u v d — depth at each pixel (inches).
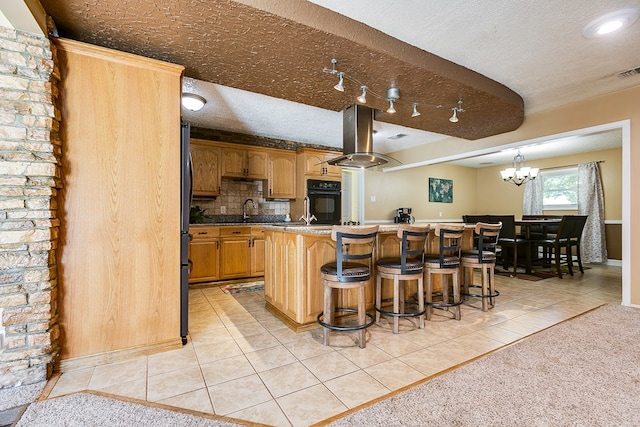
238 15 68.2
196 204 186.1
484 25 83.0
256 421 56.1
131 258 81.0
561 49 95.6
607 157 241.0
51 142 68.7
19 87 65.5
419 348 87.4
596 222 242.4
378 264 107.0
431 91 111.8
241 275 174.1
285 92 113.1
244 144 196.1
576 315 115.8
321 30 74.6
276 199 212.2
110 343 78.9
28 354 67.4
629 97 124.9
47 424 54.6
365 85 106.3
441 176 303.3
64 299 73.8
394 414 57.4
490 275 127.2
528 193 287.3
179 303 87.7
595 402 61.0
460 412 57.8
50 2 63.4
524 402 61.0
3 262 64.6
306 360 80.4
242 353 84.5
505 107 127.8
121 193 79.6
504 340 92.7
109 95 78.0
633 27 83.7
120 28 73.0
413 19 80.4
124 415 57.4
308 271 101.2
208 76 99.3
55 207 71.1
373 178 256.8
